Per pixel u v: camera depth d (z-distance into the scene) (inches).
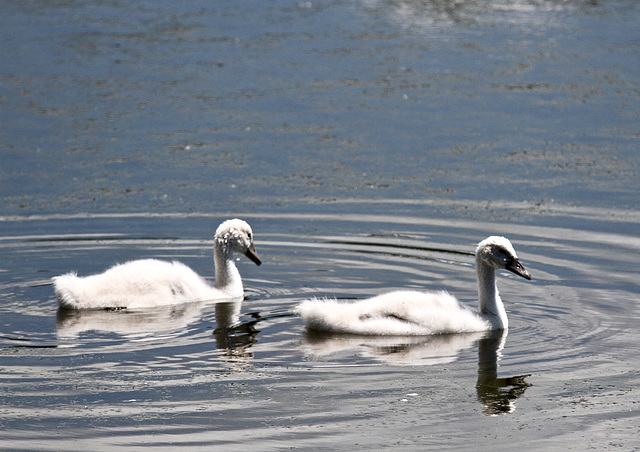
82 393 413.1
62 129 930.7
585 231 674.8
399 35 1268.5
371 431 382.0
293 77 1099.3
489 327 502.9
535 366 447.2
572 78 1078.4
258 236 675.4
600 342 477.7
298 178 808.9
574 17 1333.7
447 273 596.1
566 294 554.9
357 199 757.9
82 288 530.3
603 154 853.2
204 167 835.4
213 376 433.1
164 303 545.0
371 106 1005.8
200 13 1391.5
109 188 781.9
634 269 594.9
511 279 588.4
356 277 591.2
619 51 1168.8
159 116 974.4
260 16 1374.3
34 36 1256.8
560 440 377.7
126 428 382.0
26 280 581.6
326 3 1446.9
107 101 1016.9
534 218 706.2
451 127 936.9
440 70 1120.2
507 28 1288.1
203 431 379.9
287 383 425.7
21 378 428.5
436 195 764.6
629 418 394.9
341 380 429.4
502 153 863.1
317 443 371.9
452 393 417.4
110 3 1448.1
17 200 751.1
